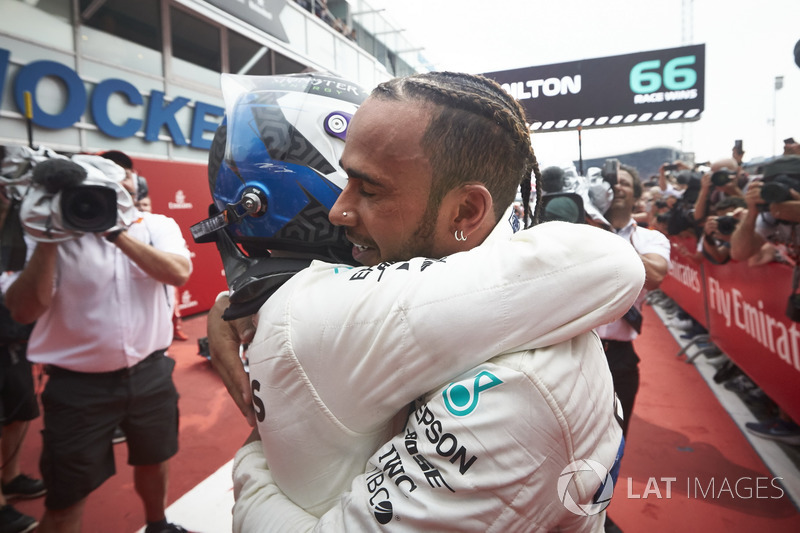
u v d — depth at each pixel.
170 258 1.82
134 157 5.57
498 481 0.46
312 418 0.55
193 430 3.27
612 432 0.57
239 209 0.70
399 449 0.51
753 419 3.08
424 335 0.48
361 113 0.53
